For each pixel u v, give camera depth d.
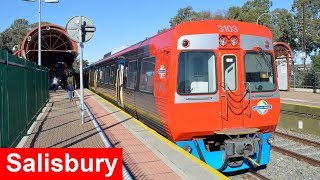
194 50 8.64
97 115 15.73
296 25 64.19
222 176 6.75
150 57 10.91
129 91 14.20
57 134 11.27
